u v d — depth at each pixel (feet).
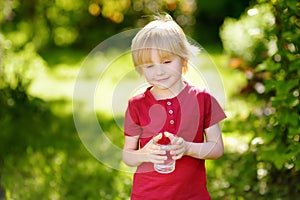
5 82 26.08
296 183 16.06
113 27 56.13
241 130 18.88
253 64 24.53
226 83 35.27
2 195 16.96
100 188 17.78
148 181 10.91
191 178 10.90
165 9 49.55
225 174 18.07
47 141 23.56
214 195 16.61
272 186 16.33
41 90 37.24
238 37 25.55
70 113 29.58
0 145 22.76
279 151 15.11
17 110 25.63
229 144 19.62
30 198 17.02
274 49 16.35
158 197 10.85
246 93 25.27
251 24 22.59
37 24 51.88
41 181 18.33
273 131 15.47
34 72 29.07
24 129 24.64
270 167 16.61
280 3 15.26
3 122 24.95
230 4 64.85
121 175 18.51
